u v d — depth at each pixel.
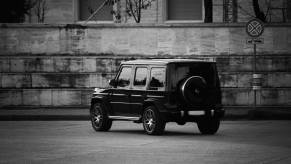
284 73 30.23
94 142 17.91
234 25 30.61
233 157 14.61
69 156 14.97
